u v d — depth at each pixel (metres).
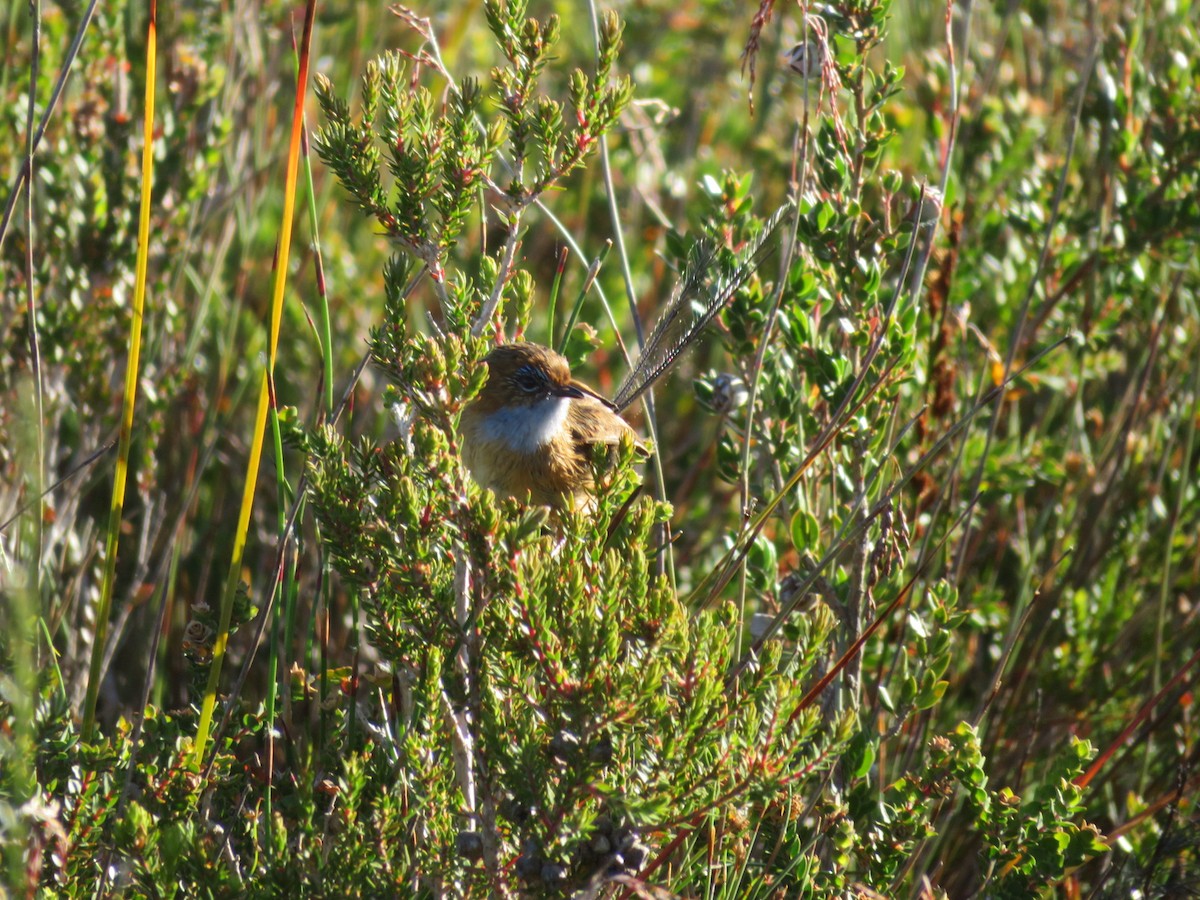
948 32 8.31
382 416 11.63
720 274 7.59
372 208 6.38
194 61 11.16
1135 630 10.16
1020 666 9.81
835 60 8.62
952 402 9.60
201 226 11.30
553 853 5.46
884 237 8.66
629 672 5.40
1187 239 10.26
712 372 8.71
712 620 5.85
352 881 5.71
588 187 13.12
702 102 15.80
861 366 8.33
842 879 6.80
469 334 6.07
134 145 11.05
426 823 5.93
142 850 5.58
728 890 6.68
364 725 7.09
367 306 12.91
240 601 7.09
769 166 14.23
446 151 6.35
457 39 14.89
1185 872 7.90
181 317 11.23
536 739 5.67
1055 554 10.23
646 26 16.69
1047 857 7.06
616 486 6.59
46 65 10.41
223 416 11.73
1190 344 11.24
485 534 5.53
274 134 12.91
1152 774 9.39
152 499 10.84
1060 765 7.32
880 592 8.22
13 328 10.18
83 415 10.35
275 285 6.60
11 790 5.72
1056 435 11.69
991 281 11.34
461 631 5.80
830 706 7.73
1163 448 11.12
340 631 9.68
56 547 9.67
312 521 9.92
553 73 15.41
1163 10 12.33
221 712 7.09
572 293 13.16
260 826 6.80
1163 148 10.66
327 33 14.27
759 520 7.27
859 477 8.31
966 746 7.12
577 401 9.54
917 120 13.48
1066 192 11.26
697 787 5.75
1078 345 10.54
